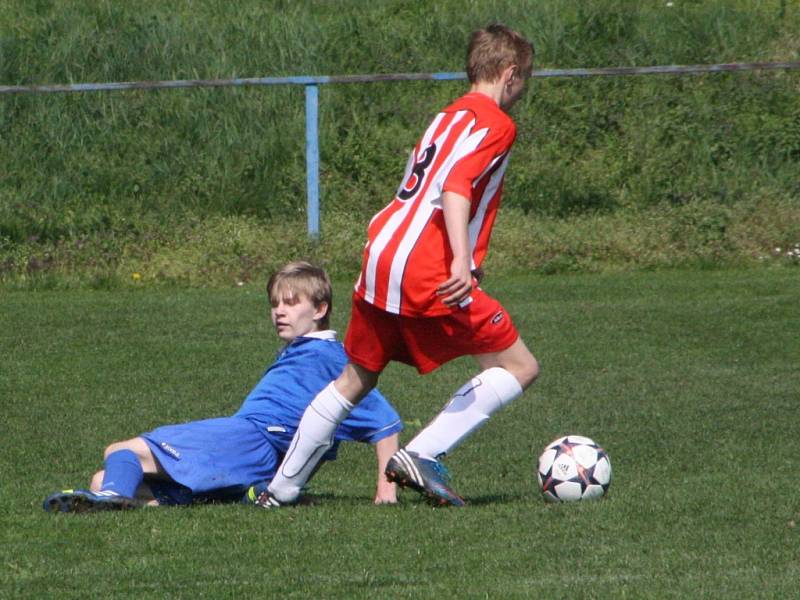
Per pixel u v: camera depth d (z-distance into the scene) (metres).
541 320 33.66
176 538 13.86
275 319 17.14
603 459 16.14
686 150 51.09
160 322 33.81
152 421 22.95
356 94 54.19
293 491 15.64
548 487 16.02
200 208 48.66
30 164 50.50
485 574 12.31
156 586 11.95
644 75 53.75
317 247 43.25
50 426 22.45
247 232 45.19
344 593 11.63
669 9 59.53
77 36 55.88
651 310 34.94
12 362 28.73
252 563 12.81
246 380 26.83
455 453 20.34
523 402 24.50
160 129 52.34
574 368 27.89
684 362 28.42
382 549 13.34
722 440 20.95
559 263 43.59
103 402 24.64
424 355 15.01
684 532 14.05
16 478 18.38
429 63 56.38
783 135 51.34
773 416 22.91
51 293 40.34
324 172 50.38
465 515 15.00
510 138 14.57
